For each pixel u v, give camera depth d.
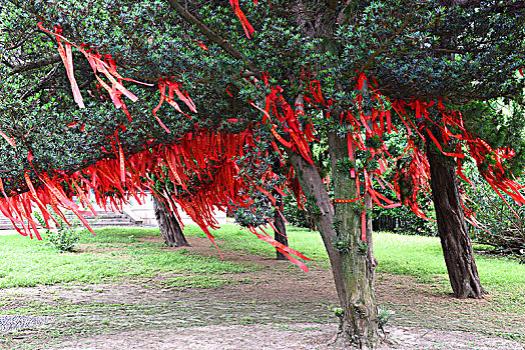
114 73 3.91
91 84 5.45
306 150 4.37
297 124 4.28
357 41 4.10
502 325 5.62
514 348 4.64
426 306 6.65
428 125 5.71
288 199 5.66
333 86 4.32
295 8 4.49
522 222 11.18
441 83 4.59
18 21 4.62
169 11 4.25
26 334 5.30
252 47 4.22
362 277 4.50
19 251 11.54
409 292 7.62
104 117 4.45
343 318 4.55
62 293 7.65
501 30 5.09
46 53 5.36
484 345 4.72
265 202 4.41
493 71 4.61
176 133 4.58
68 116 4.56
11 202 4.61
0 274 8.93
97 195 4.92
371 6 3.94
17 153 4.30
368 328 4.47
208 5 4.29
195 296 7.39
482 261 10.98
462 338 4.96
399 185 6.56
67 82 5.46
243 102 4.50
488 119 5.97
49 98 5.50
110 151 4.67
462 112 5.84
